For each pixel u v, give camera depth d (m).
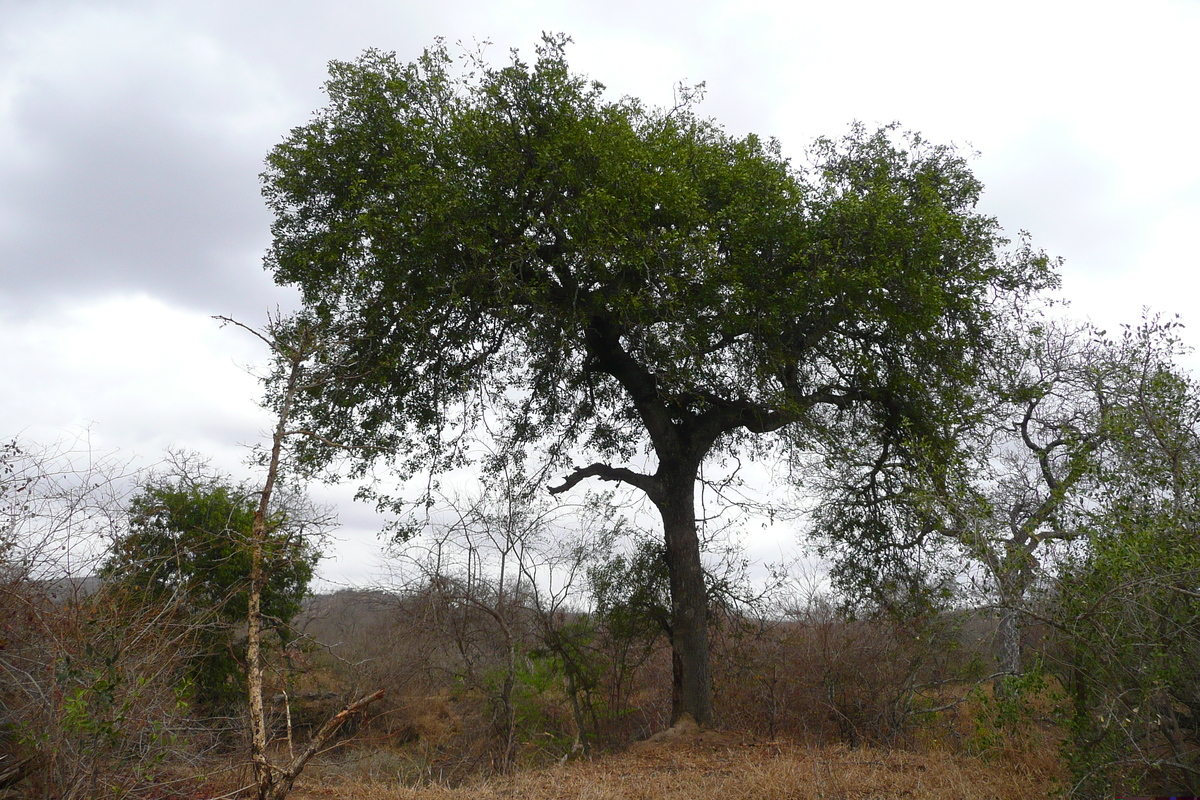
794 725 14.25
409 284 13.14
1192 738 7.44
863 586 15.88
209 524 11.14
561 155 13.00
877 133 16.58
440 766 13.80
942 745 11.86
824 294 13.37
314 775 11.11
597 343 15.68
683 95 15.53
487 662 15.57
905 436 14.96
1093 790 7.42
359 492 14.63
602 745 15.70
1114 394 9.64
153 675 7.16
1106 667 7.53
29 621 7.00
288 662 9.54
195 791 7.93
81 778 6.62
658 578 16.72
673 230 12.84
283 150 14.22
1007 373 15.17
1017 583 8.41
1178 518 7.61
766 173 14.38
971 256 15.04
